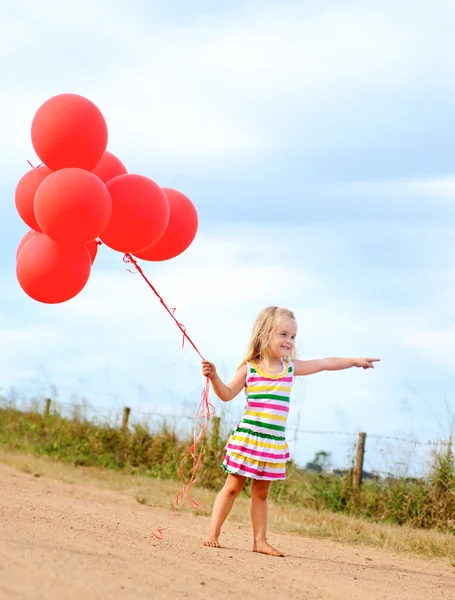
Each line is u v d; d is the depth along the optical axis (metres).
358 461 9.52
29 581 2.98
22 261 4.80
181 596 3.16
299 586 3.87
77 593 2.91
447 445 8.65
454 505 8.27
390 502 8.77
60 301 4.83
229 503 5.14
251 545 5.43
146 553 4.10
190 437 11.38
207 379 5.71
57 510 5.93
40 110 4.66
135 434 12.32
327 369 5.37
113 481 10.11
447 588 4.46
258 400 5.11
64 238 4.51
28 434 13.86
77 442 12.88
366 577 4.49
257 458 5.01
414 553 6.22
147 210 4.70
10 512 5.12
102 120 4.72
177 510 7.92
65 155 4.57
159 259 5.28
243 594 3.42
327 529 7.31
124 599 2.94
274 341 5.16
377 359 5.42
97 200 4.43
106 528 5.11
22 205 4.95
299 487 9.72
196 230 5.40
